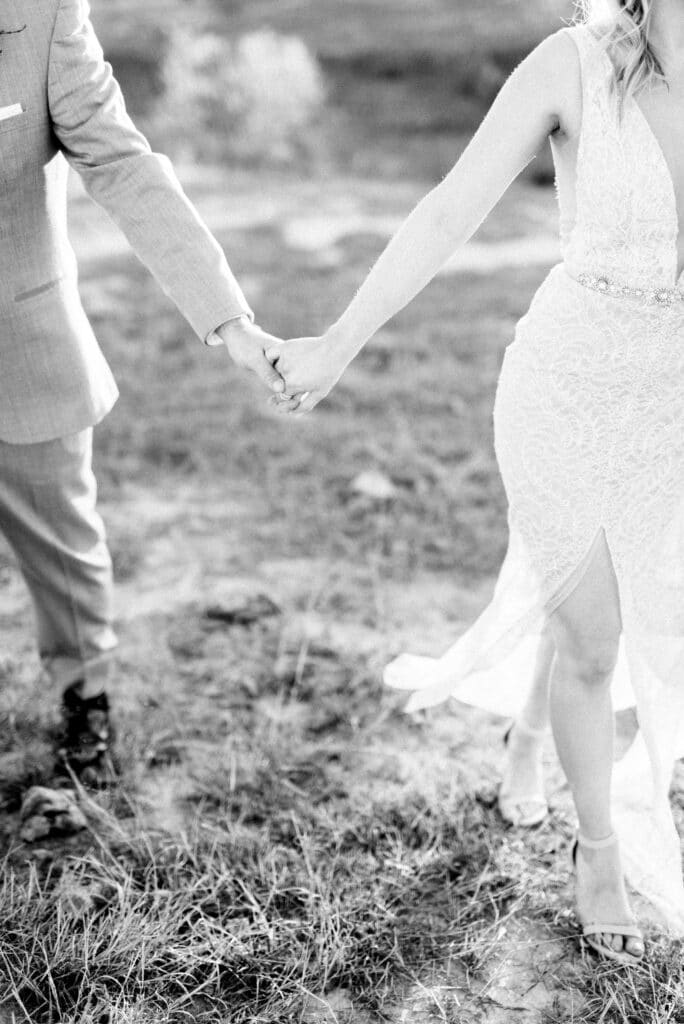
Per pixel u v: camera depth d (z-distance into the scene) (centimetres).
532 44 1558
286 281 820
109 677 309
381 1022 230
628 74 203
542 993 238
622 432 223
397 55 1611
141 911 254
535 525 235
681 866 260
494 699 288
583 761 245
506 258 910
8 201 243
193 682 346
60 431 265
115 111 252
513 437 234
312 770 306
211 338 258
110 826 283
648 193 206
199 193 1148
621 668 277
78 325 268
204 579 411
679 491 229
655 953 246
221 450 520
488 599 400
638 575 232
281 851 275
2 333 254
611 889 250
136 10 1956
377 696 342
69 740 303
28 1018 224
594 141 208
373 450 512
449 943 250
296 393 250
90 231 971
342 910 255
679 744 261
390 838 279
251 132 1345
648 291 213
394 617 386
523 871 271
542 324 227
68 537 281
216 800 295
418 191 1167
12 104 234
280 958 242
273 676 348
